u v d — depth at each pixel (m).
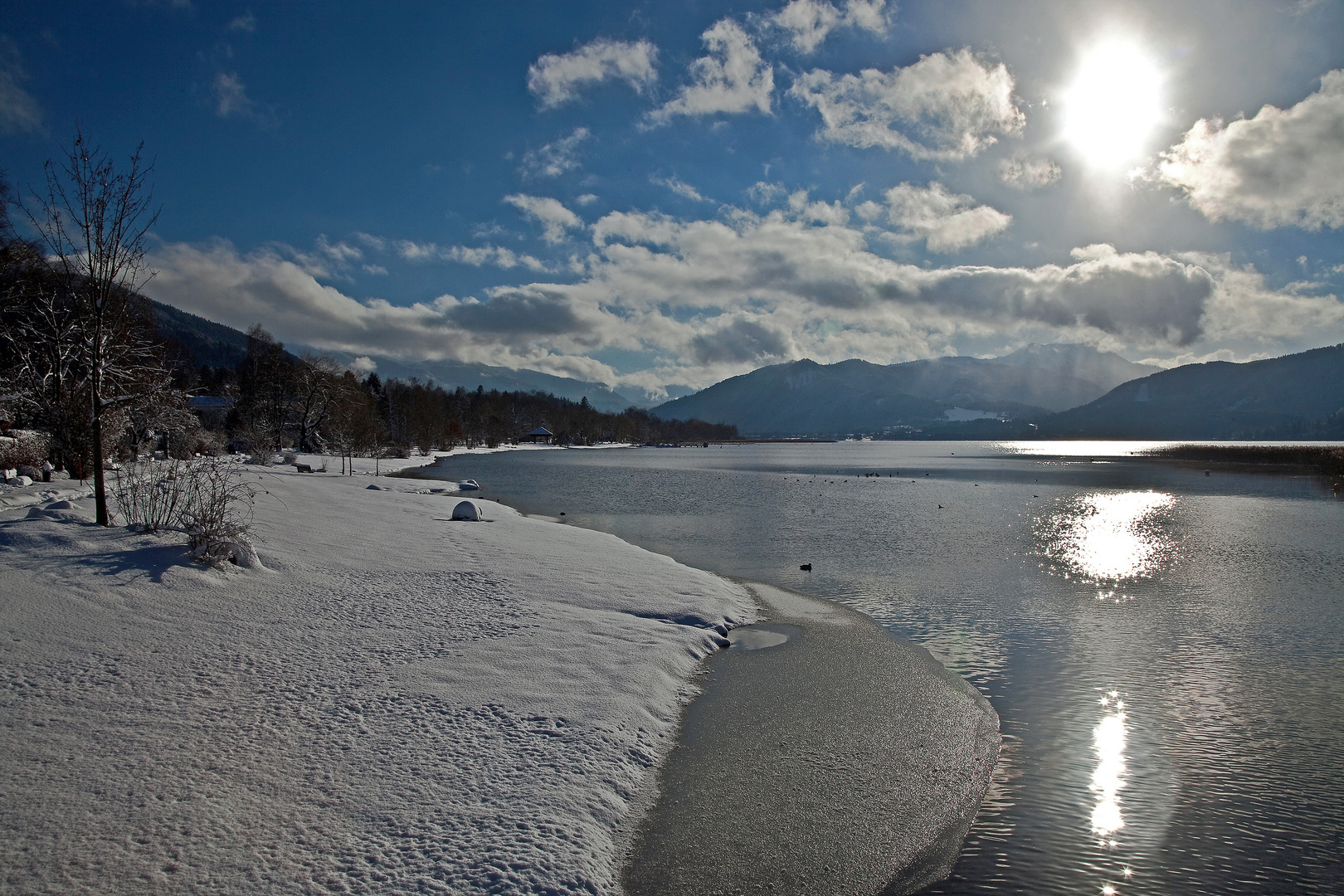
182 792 5.06
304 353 71.50
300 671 7.43
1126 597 14.64
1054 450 162.75
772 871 5.18
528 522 22.72
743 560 18.77
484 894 4.36
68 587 8.44
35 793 4.84
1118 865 5.49
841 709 8.35
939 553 20.27
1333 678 9.73
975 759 7.17
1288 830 6.03
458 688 7.45
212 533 10.50
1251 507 34.81
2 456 16.72
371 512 20.64
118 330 12.38
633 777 6.27
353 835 4.82
